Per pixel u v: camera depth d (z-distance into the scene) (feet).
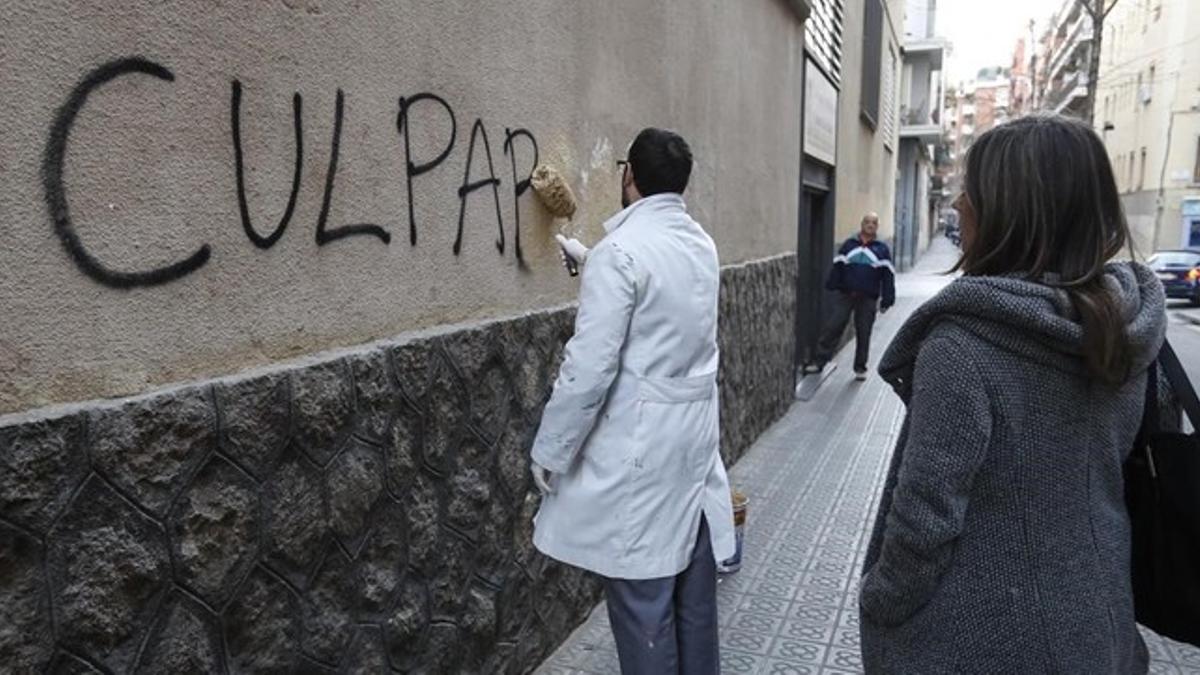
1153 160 106.42
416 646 7.98
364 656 7.25
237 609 5.89
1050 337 4.51
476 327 8.92
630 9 12.95
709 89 17.20
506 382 9.55
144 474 5.18
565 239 10.12
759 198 21.99
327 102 6.84
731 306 18.52
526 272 10.15
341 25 6.96
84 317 4.99
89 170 4.99
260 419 6.04
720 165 18.26
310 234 6.73
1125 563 4.93
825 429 23.15
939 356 4.67
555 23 10.55
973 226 4.99
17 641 4.48
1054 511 4.66
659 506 7.80
